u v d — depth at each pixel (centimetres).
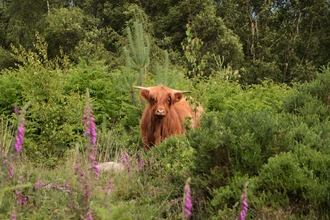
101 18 14325
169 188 1988
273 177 1656
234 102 4266
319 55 14838
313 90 2789
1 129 3034
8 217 1262
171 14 13050
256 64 12306
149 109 3195
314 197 1577
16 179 1393
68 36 12312
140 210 1827
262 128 1841
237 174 1780
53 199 1587
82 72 4416
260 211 1558
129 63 4303
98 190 1697
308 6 14738
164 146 2516
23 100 4038
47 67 3900
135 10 12112
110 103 4231
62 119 3400
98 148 2942
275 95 5100
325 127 2092
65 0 14838
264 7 14112
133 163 2400
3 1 16538
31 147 2939
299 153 1778
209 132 1888
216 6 14238
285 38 13788
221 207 1688
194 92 2747
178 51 11638
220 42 11494
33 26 13738
